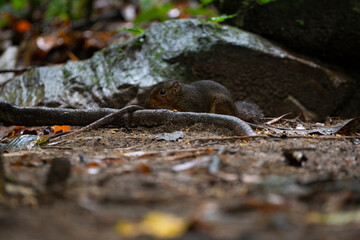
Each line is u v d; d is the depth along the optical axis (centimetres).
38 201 281
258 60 957
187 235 226
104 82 969
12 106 768
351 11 959
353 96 1007
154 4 1571
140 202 276
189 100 834
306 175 341
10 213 259
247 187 306
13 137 768
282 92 975
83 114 735
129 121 699
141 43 1009
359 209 268
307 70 974
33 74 1037
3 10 1878
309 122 877
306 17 988
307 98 983
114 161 404
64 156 438
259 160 399
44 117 751
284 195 291
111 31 1525
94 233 229
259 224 242
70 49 1443
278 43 1031
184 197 287
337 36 989
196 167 363
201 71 956
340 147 475
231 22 1062
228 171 353
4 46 1611
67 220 247
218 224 242
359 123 654
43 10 1848
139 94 926
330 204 273
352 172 354
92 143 565
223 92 830
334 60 1044
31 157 432
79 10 1683
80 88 977
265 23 1016
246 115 807
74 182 319
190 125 657
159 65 960
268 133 622
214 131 628
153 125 686
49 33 1616
